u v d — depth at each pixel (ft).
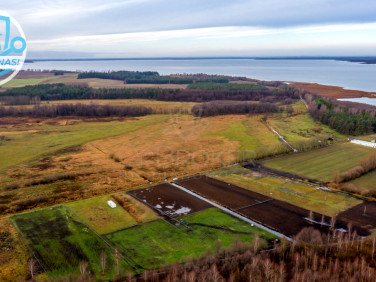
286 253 183.83
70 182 297.33
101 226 217.56
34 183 290.76
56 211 239.09
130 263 176.76
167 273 166.40
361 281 161.17
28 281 161.58
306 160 354.95
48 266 174.09
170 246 193.67
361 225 215.92
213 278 156.97
